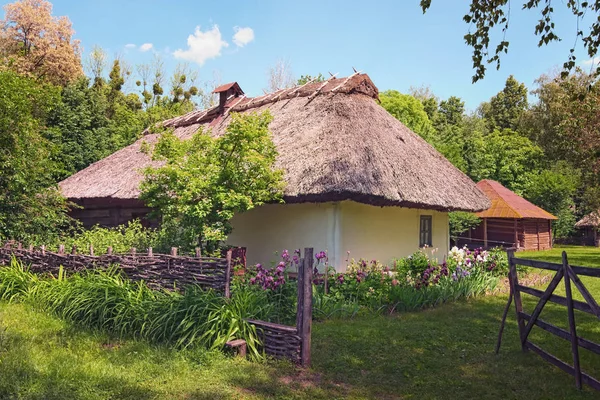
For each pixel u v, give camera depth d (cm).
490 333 623
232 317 494
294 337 464
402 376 454
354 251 970
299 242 996
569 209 3266
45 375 402
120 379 401
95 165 1589
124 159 1499
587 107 1506
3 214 912
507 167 3262
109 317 569
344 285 763
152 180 846
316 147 961
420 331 612
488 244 2658
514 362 500
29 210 951
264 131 840
